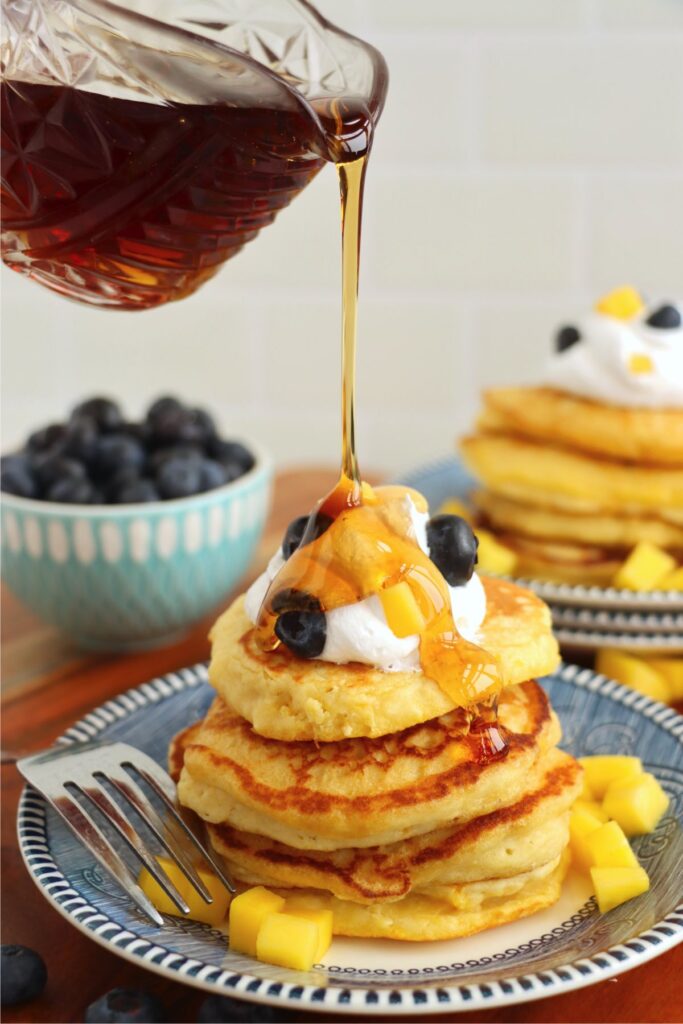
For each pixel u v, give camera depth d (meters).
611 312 0.75
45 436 0.72
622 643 0.65
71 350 1.22
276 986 0.45
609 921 0.49
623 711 0.60
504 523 0.73
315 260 1.17
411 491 0.51
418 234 1.16
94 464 0.70
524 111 1.11
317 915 0.49
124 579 0.67
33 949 0.50
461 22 1.09
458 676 0.49
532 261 1.15
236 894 0.50
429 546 0.50
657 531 0.70
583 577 0.71
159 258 0.51
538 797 0.51
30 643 0.71
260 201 0.50
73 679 0.67
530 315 1.17
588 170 1.12
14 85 0.47
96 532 0.66
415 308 1.18
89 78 0.47
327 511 0.50
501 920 0.50
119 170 0.48
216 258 0.52
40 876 0.49
